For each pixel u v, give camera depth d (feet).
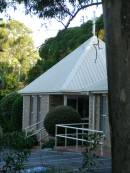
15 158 30.17
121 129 19.79
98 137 33.40
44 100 110.22
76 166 56.29
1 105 130.72
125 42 19.80
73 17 35.91
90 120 91.20
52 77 113.91
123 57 19.80
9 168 30.45
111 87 20.12
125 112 19.74
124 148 19.69
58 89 103.65
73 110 96.17
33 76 147.84
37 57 212.02
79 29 130.11
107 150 78.48
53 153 78.79
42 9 40.27
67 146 89.56
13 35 216.54
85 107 107.34
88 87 93.09
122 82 19.80
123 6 19.81
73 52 119.65
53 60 136.67
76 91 98.37
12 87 164.14
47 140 99.55
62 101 109.81
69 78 105.19
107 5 20.20
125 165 19.62
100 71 105.91
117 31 19.90
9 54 211.41
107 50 20.30
